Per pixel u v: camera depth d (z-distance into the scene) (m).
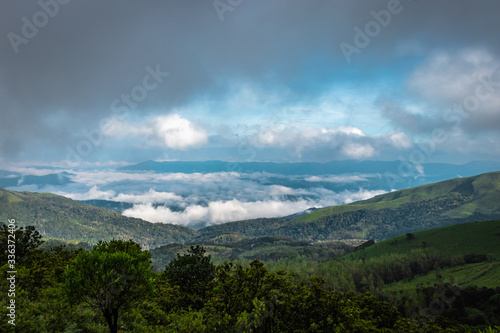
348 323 20.20
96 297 15.28
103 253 15.34
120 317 20.08
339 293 21.55
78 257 15.22
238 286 21.45
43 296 20.81
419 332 27.12
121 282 15.09
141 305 23.89
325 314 19.94
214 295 22.27
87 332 16.81
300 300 20.41
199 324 17.44
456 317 126.62
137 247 18.27
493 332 10.09
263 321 19.17
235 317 19.48
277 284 20.56
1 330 14.06
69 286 14.85
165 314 25.62
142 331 18.62
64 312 17.58
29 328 14.79
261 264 21.69
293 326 19.70
